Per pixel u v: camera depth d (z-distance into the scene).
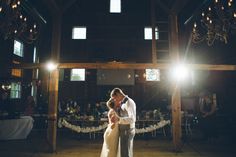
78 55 13.80
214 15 10.59
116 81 13.35
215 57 11.59
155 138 9.32
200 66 7.14
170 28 7.64
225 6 9.62
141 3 14.26
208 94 10.63
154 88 13.39
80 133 9.71
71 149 7.31
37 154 6.61
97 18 14.09
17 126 8.88
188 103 11.98
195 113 11.16
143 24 13.99
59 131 10.79
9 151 6.93
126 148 4.41
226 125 8.98
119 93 4.66
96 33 13.97
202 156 6.46
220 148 7.50
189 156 6.46
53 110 7.07
